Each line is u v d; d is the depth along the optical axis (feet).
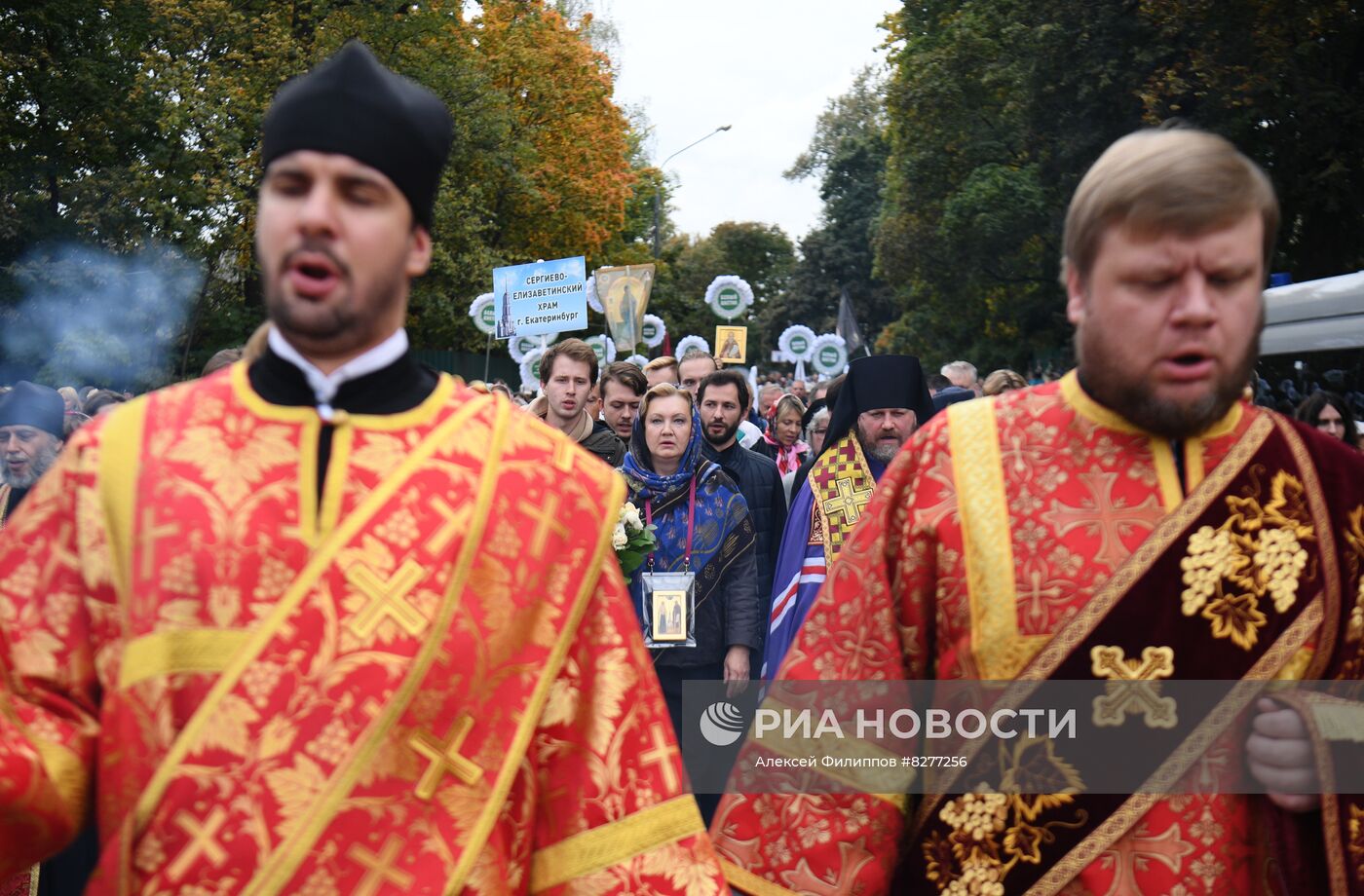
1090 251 6.41
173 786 5.29
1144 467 6.56
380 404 5.96
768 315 238.27
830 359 81.05
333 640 5.46
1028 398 6.92
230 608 5.44
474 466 5.98
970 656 6.66
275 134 5.90
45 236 82.33
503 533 5.90
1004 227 82.23
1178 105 68.90
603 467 6.52
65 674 5.60
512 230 118.93
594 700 6.22
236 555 5.50
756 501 20.22
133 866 5.32
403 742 5.48
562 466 6.29
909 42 95.55
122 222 83.15
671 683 17.44
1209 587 6.43
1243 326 6.26
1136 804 6.46
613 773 6.15
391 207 5.94
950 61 86.63
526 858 5.99
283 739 5.34
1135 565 6.44
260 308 94.53
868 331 229.04
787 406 31.19
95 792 5.71
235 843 5.25
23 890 13.07
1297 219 69.36
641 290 47.01
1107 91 73.67
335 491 5.70
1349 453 6.73
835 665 6.96
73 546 5.66
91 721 5.66
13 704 5.51
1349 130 64.34
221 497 5.60
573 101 121.08
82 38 87.97
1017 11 77.15
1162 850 6.45
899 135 101.14
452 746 5.60
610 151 127.65
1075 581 6.49
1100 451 6.62
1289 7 62.75
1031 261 90.48
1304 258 69.72
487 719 5.73
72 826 5.64
